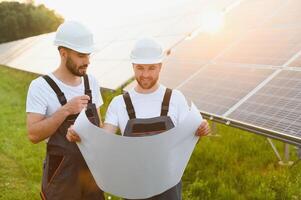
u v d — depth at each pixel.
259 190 4.73
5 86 15.76
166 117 2.74
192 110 2.46
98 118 3.17
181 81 7.28
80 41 2.87
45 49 22.23
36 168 6.21
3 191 5.47
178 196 2.90
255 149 6.16
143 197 2.62
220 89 6.02
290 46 6.00
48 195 3.12
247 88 5.54
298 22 6.61
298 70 5.10
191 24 11.36
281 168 5.39
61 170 3.07
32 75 19.03
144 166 2.46
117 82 9.22
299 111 4.27
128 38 14.09
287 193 4.67
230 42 7.90
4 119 9.59
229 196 4.70
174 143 2.44
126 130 2.74
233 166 5.54
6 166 6.48
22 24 58.56
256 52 6.63
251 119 4.66
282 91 4.88
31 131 2.90
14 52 28.53
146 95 2.79
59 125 2.86
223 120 5.05
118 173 2.52
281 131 4.11
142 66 2.60
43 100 2.97
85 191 3.17
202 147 6.30
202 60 7.74
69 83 3.07
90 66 13.05
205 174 5.39
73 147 3.04
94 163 2.57
